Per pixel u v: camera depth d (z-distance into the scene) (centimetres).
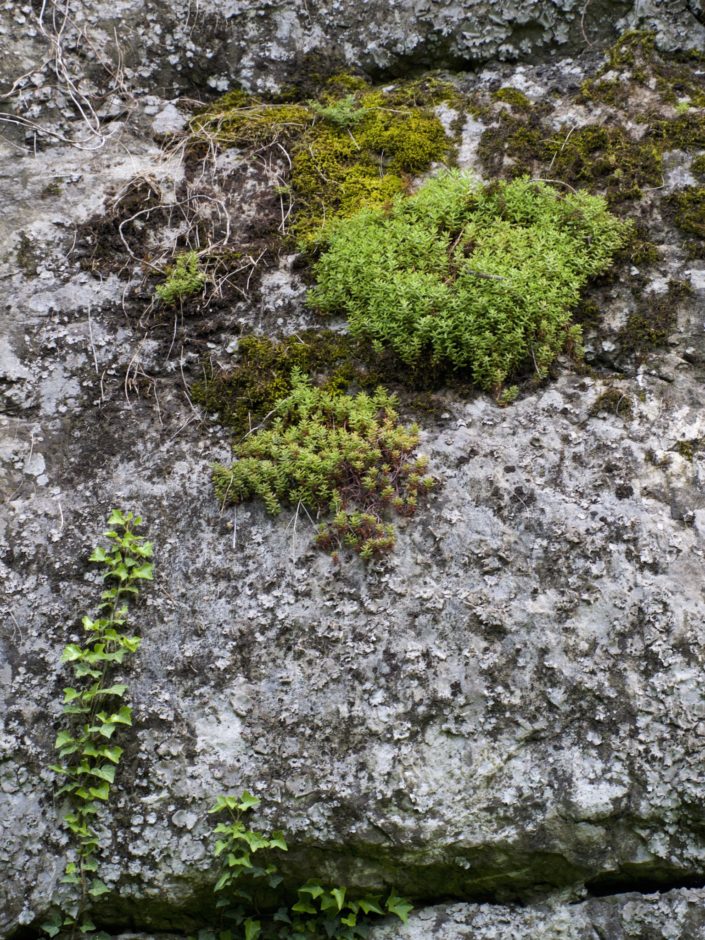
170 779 118
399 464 124
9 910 117
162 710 120
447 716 117
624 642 117
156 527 126
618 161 133
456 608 120
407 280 126
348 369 130
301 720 119
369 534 122
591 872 115
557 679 117
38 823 119
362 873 118
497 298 124
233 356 133
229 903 119
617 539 120
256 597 122
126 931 121
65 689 120
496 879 117
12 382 134
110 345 135
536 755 116
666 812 114
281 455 125
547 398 126
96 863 118
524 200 131
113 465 130
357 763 117
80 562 126
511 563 120
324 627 121
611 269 130
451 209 131
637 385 126
